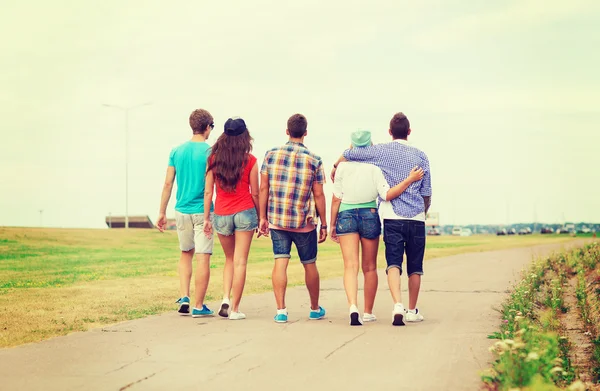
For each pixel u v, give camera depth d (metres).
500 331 7.40
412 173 8.20
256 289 12.74
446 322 8.34
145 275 16.05
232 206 8.68
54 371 5.64
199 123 9.27
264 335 7.36
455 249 35.91
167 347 6.67
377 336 7.29
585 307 9.83
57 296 11.24
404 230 8.26
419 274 8.41
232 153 8.62
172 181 9.21
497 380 5.06
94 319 8.59
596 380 6.20
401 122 8.38
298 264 20.84
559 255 21.41
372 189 8.27
